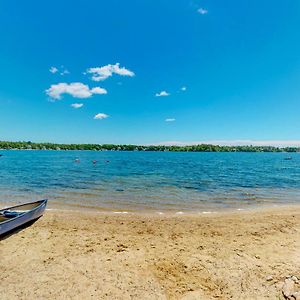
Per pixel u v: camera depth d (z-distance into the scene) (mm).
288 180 35812
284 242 11453
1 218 13227
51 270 8734
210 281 8070
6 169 50062
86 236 12070
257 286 7703
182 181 33594
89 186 28172
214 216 16203
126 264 9219
